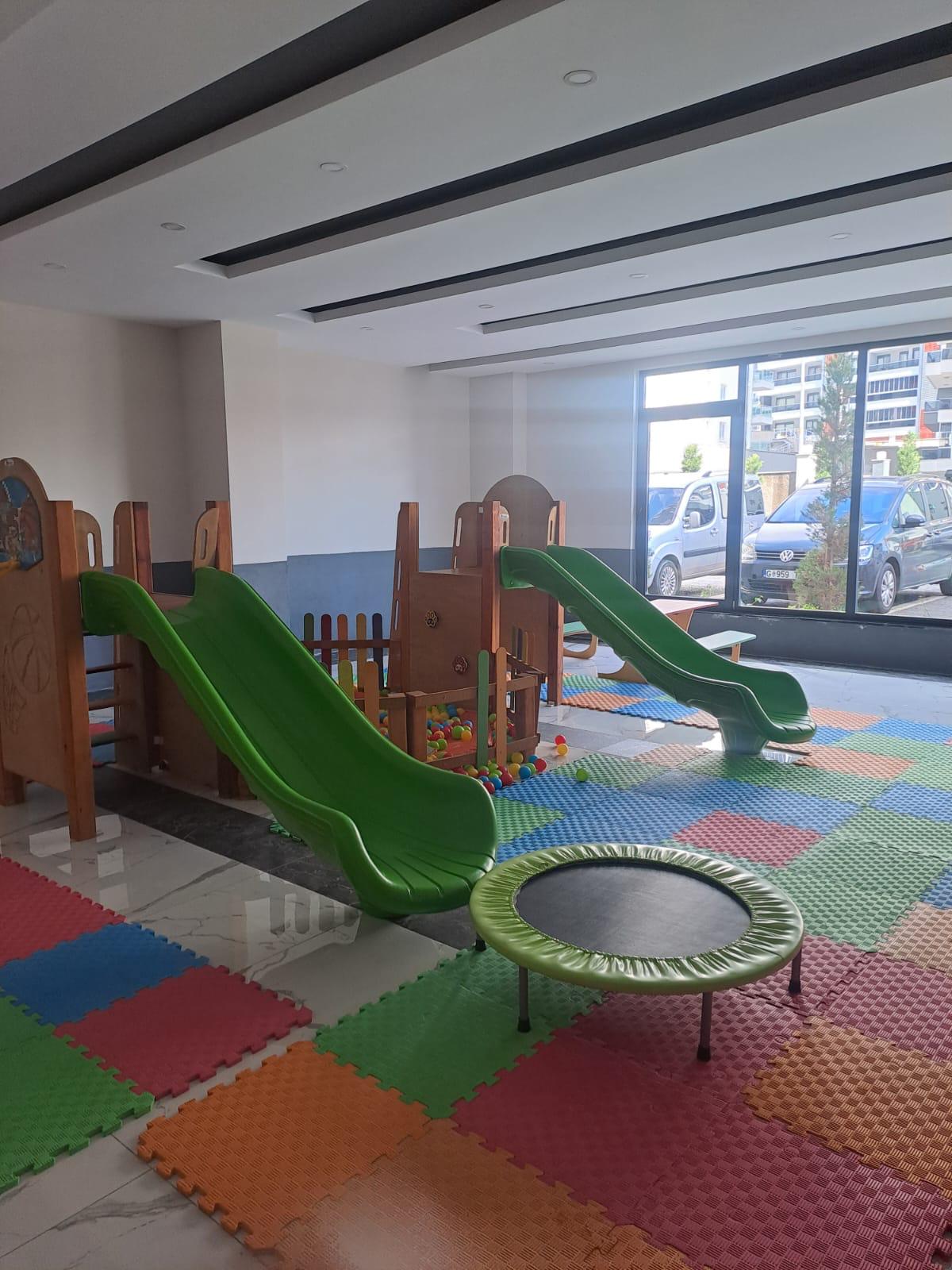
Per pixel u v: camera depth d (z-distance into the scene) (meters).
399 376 7.34
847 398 6.20
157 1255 1.36
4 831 3.26
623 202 3.52
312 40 2.51
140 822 3.35
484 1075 1.78
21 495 3.18
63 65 2.43
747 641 5.75
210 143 2.98
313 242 4.16
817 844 3.02
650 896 2.14
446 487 7.89
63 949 2.34
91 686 5.71
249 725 2.94
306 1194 1.46
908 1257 1.33
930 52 2.63
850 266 4.45
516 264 4.69
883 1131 1.60
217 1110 1.67
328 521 6.89
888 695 5.36
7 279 4.54
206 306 5.17
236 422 5.73
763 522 6.73
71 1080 1.77
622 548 7.41
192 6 2.17
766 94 2.90
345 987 2.14
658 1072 1.78
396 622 5.18
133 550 3.62
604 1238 1.36
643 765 3.97
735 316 5.63
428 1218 1.41
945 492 5.87
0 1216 1.44
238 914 2.56
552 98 2.66
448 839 2.62
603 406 7.36
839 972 2.17
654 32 2.31
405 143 2.95
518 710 4.07
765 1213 1.41
